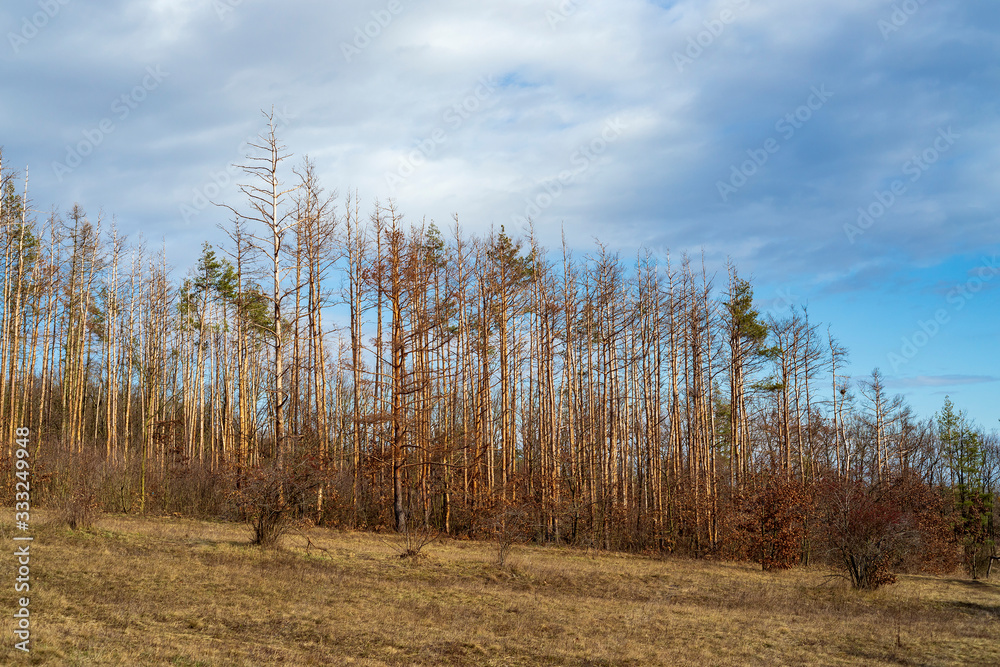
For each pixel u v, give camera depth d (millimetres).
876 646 13695
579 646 12039
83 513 19234
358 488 29906
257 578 14852
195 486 29938
